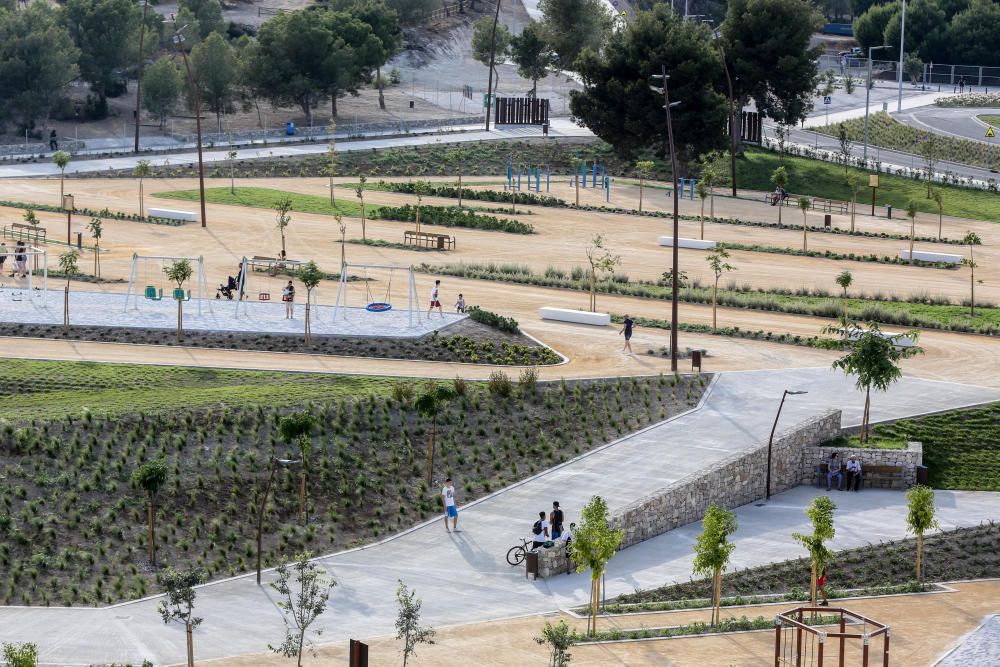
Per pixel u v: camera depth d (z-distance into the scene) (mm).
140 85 164125
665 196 141500
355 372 73812
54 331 79875
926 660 43000
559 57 193750
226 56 171000
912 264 112625
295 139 165500
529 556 50594
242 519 54594
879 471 64688
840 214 136250
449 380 71500
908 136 177875
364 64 180375
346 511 56281
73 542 51500
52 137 154000
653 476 60344
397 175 148125
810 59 156250
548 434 65250
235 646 42938
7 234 109625
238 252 106812
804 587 51781
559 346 81625
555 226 123375
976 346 85125
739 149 160125
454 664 41562
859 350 66312
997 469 66000
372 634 44188
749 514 60656
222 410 63188
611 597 49188
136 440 59469
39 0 178875
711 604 48844
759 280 104312
